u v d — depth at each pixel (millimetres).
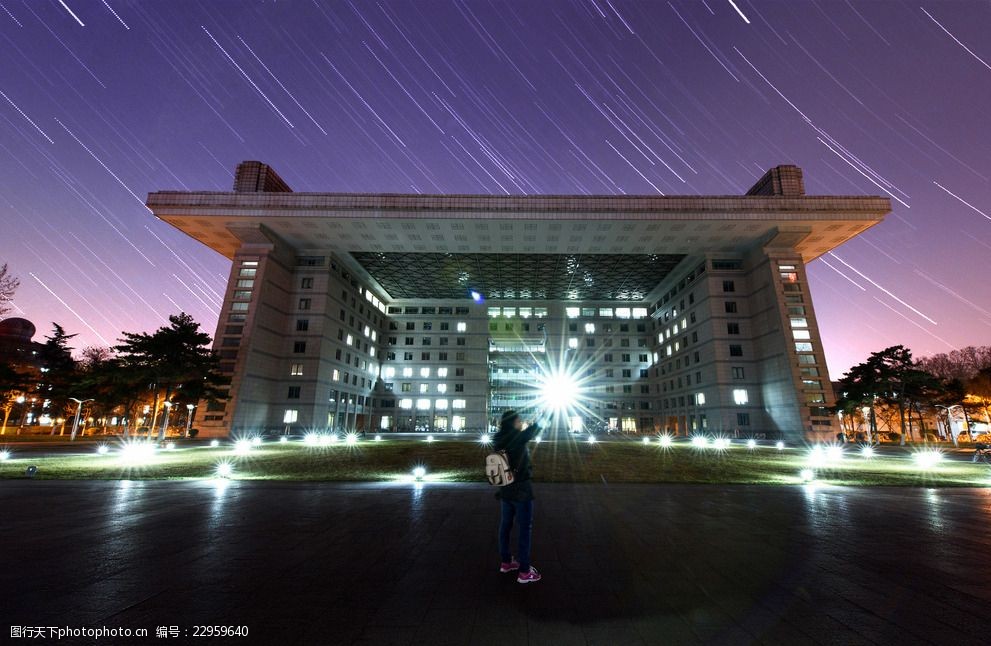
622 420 90938
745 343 66000
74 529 7586
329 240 65625
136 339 44469
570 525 8195
